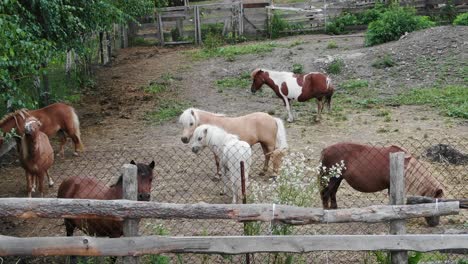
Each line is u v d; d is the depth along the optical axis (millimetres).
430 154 10516
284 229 5953
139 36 25156
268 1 27609
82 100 16297
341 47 20672
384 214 5488
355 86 16188
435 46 18000
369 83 16406
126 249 5270
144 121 14055
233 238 5348
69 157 11484
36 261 6879
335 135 12336
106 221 6008
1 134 8508
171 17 24984
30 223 8188
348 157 7629
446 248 5477
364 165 7531
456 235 5484
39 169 8977
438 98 14555
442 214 5547
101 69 20359
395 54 18047
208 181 9883
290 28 24891
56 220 8258
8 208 5113
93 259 6086
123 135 12977
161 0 25578
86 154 11625
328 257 6734
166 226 7738
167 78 18266
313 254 6805
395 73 16875
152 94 16656
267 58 19938
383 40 20094
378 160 7508
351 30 24469
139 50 23922
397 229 5566
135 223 5336
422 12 24391
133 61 21531
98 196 6266
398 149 7574
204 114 9961
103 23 14664
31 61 9086
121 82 18312
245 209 5344
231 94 16328
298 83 13328
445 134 12008
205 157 11164
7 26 8016
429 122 12961
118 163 10914
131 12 20203
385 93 15508
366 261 6250
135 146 12047
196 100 15852
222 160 8727
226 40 24328
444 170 9961
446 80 15930
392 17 20359
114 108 15359
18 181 10344
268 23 24859
